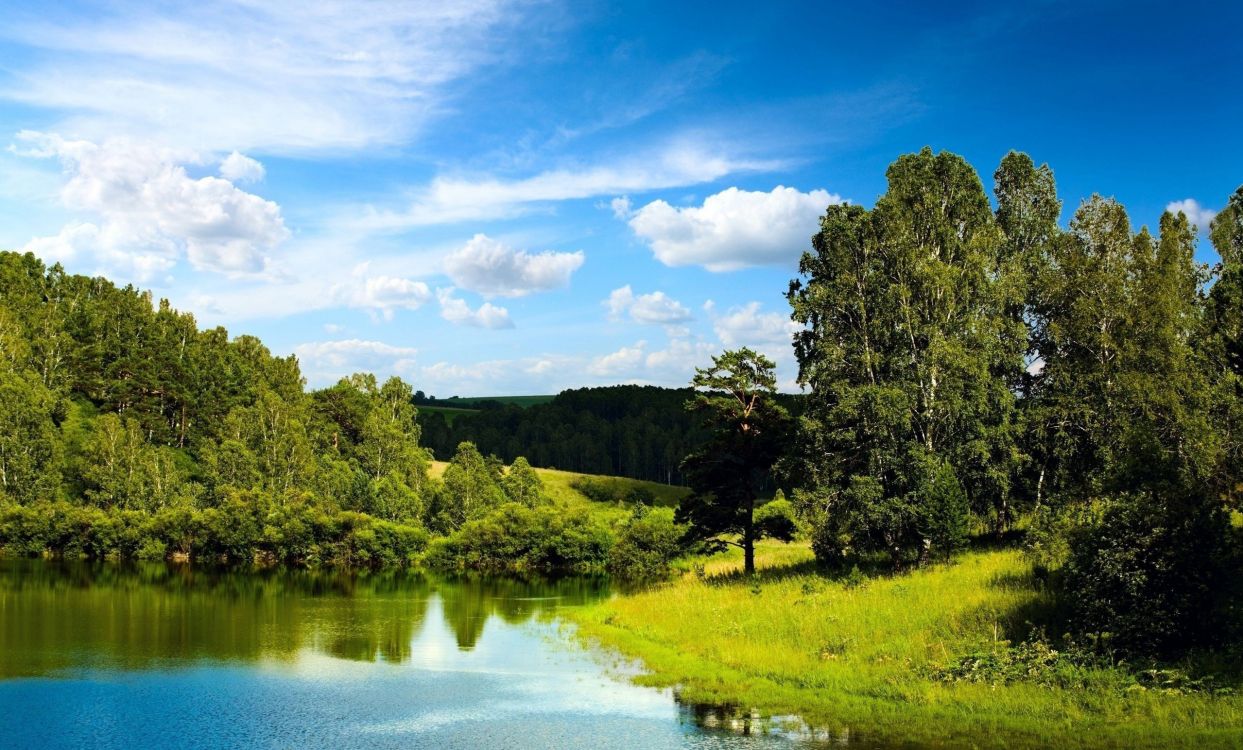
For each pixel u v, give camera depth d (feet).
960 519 147.23
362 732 79.15
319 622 157.79
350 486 371.15
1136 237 155.02
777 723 78.69
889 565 167.22
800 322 173.47
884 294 166.81
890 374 166.09
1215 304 158.92
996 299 161.99
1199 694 73.92
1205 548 84.38
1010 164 194.18
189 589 220.02
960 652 94.12
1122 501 89.81
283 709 88.07
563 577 283.79
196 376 479.41
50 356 431.43
